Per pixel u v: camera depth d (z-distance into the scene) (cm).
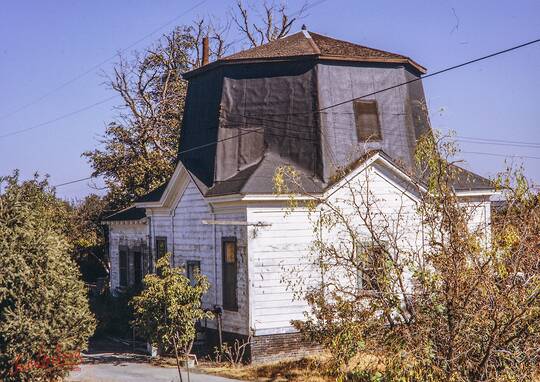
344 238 2191
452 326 966
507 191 1004
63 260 1680
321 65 2456
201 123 2662
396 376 962
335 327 1131
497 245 965
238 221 2209
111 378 1909
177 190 2673
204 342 2391
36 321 1580
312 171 2367
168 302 1950
